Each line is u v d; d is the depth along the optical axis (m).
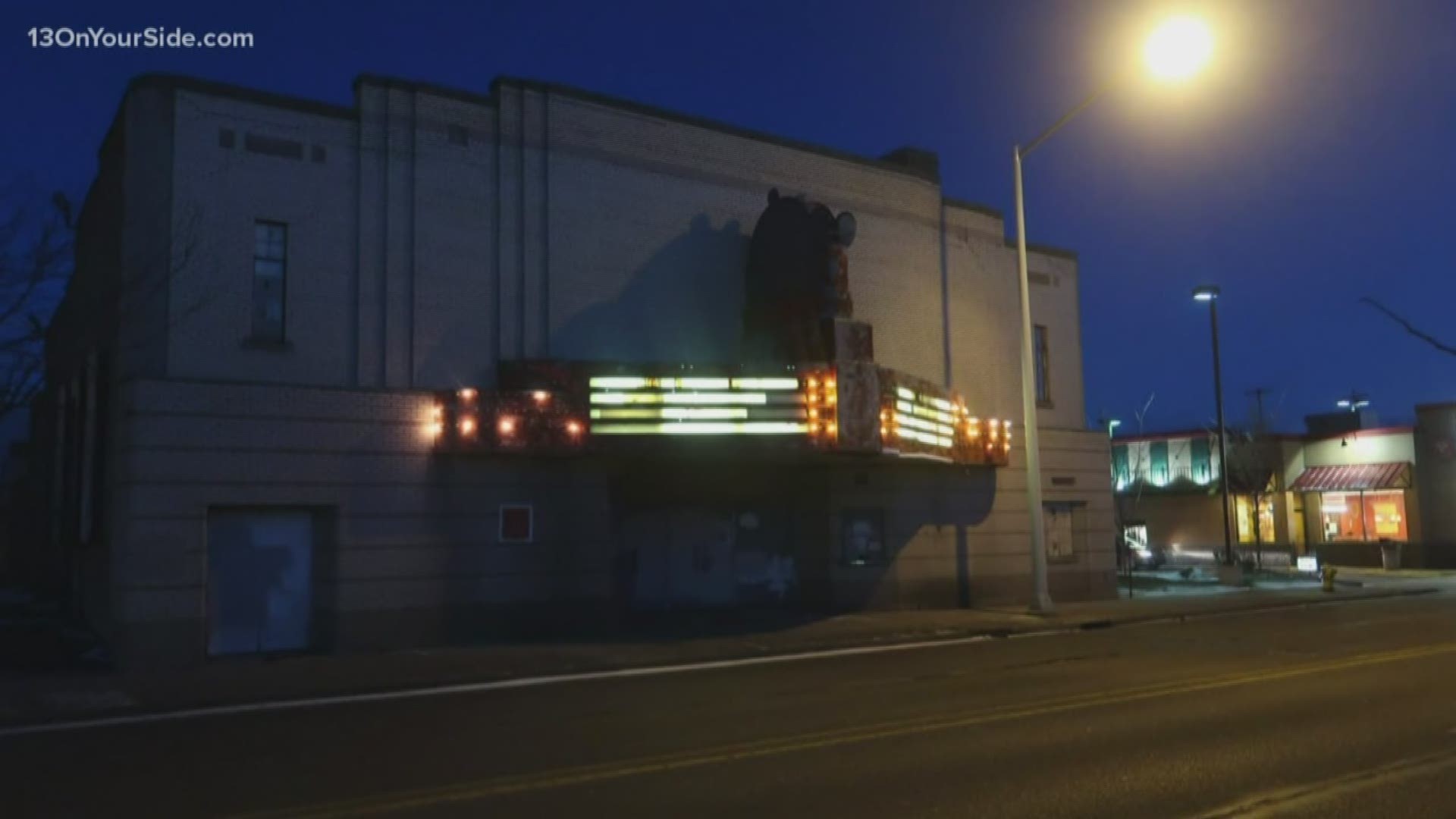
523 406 19.42
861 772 9.42
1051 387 29.28
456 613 19.11
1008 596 26.84
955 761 9.82
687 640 19.36
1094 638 20.80
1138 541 53.78
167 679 15.38
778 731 11.31
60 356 23.42
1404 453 49.28
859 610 24.38
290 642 18.05
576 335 20.84
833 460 22.41
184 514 16.98
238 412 17.55
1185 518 55.47
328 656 17.55
